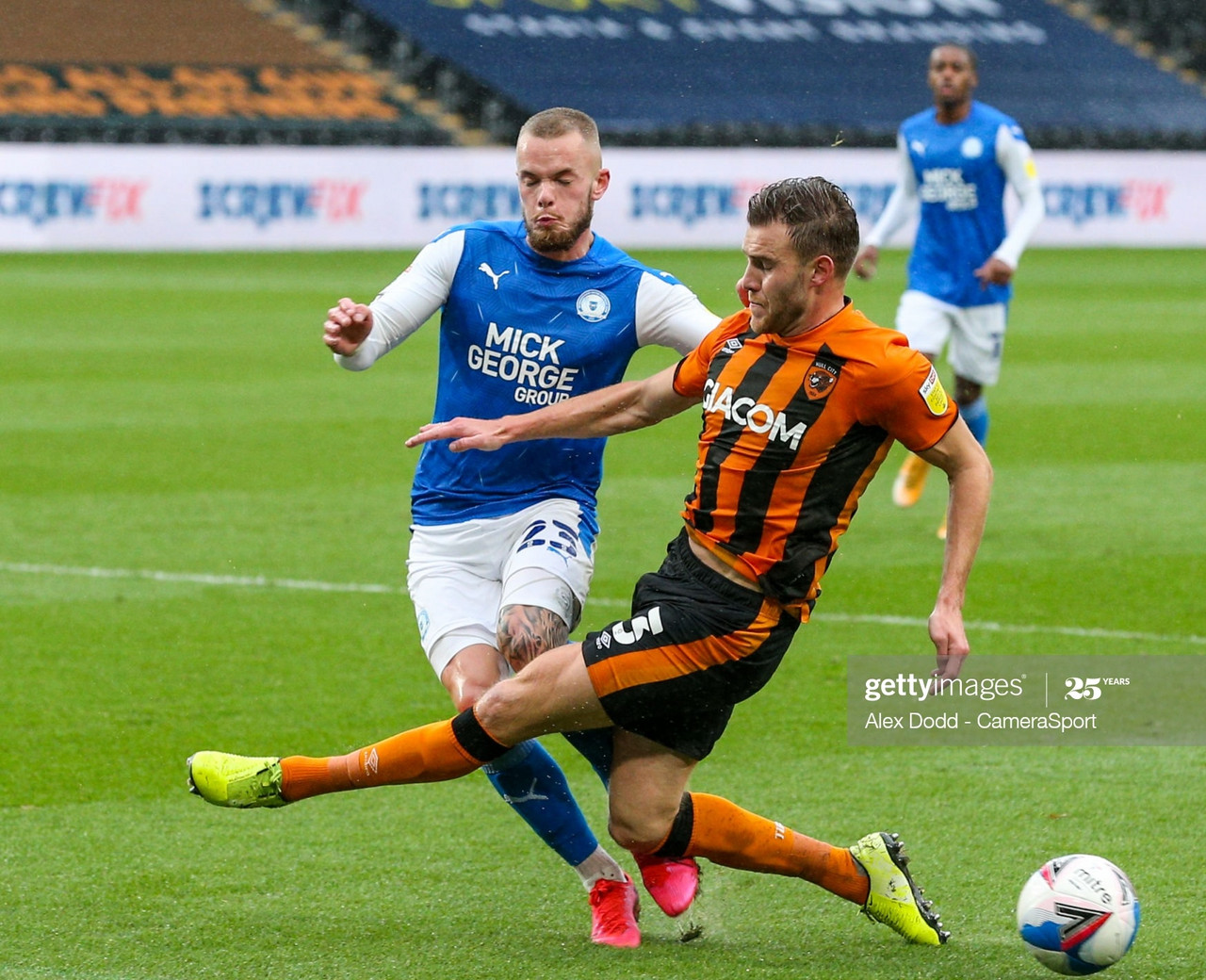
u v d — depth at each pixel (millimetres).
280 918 13352
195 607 24016
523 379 14367
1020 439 39406
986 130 29406
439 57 108312
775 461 12023
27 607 23875
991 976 12242
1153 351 54875
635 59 111500
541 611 13484
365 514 30625
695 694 12141
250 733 18422
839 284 12000
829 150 88938
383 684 20359
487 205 86188
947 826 15641
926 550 28125
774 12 116875
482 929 13156
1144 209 93312
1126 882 11867
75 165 81688
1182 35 120812
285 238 84188
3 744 17922
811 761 17625
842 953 12711
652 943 12953
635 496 32781
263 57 105062
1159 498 32719
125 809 16031
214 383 46906
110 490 32594
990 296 30078
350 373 49156
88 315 60688
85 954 12508
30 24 102812
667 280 14453
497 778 13156
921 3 119375
